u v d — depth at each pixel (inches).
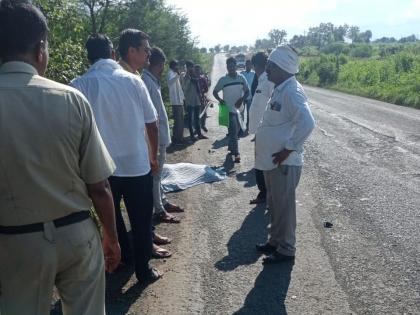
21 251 82.3
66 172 84.3
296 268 177.9
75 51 222.8
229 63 348.8
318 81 1407.5
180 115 434.6
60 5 219.8
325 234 210.7
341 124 542.9
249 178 309.7
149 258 167.2
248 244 201.5
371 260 183.5
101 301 93.4
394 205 247.8
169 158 374.0
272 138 174.7
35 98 81.2
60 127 82.0
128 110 150.5
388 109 682.8
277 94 175.5
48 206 83.0
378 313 147.1
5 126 79.3
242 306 152.3
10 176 80.5
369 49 2586.1
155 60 212.7
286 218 179.3
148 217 162.1
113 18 519.8
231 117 351.3
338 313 147.2
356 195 266.8
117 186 154.7
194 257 189.6
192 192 280.1
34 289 84.9
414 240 202.1
